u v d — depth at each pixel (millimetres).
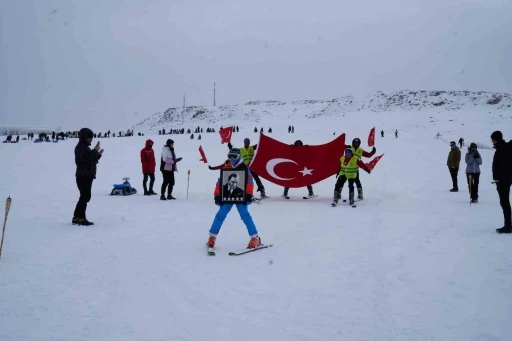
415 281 5453
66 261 6293
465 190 16031
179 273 5801
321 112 113375
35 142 48344
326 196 14680
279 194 15375
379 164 26812
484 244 7344
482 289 5148
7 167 25109
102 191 15977
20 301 4738
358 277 5625
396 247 7188
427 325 4172
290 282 5438
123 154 33688
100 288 5191
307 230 8648
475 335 3949
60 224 9195
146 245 7355
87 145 9195
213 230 6977
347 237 7984
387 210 11328
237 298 4895
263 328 4117
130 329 4078
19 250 6883
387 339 3885
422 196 14352
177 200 13383
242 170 7004
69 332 3994
